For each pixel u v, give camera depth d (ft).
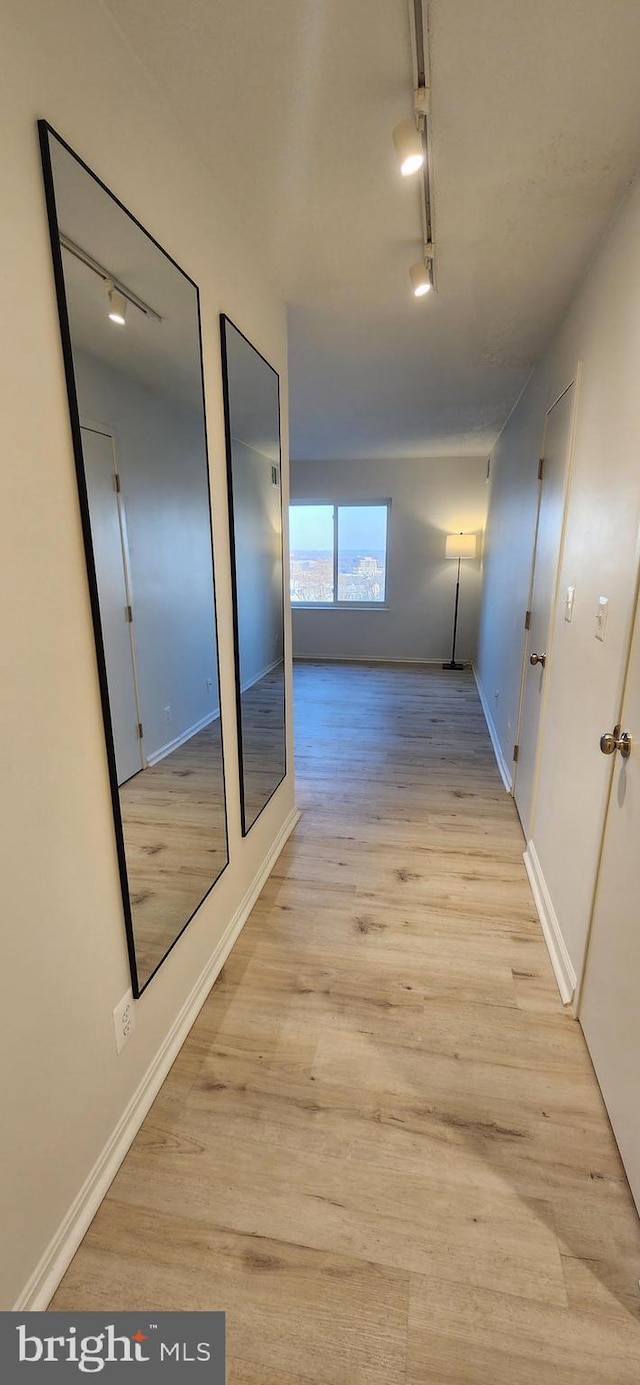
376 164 4.81
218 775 6.19
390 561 22.89
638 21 3.48
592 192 5.18
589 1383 3.15
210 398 5.38
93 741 3.76
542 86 3.99
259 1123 4.60
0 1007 3.00
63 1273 3.59
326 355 9.64
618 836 4.60
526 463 10.81
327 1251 3.75
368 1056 5.21
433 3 3.38
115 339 3.99
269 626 8.60
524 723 9.89
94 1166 3.96
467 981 6.13
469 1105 4.74
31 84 2.92
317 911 7.34
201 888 5.90
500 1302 3.49
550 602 7.87
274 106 4.20
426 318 8.08
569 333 7.43
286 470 8.05
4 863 2.98
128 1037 4.40
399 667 22.57
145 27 3.56
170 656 5.37
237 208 5.48
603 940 4.91
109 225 3.67
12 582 2.95
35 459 3.08
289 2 3.37
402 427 15.61
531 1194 4.08
